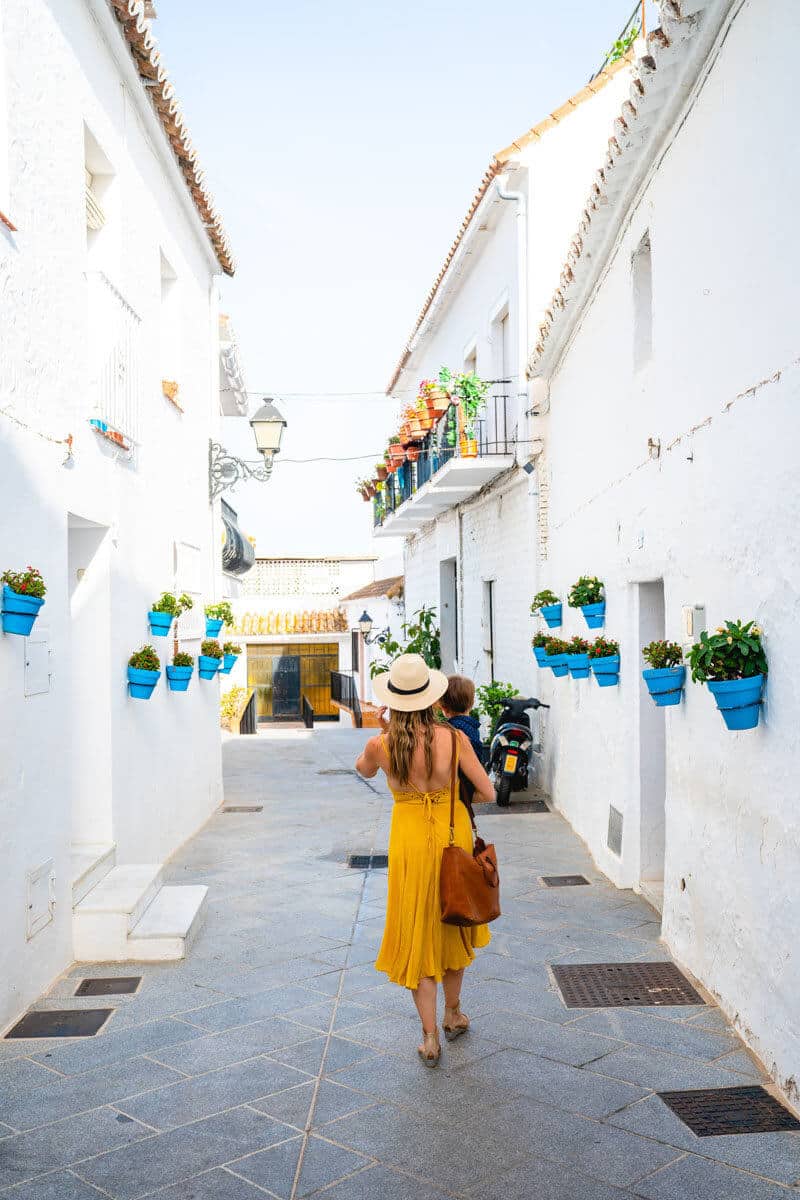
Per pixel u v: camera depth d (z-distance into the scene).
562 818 9.83
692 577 5.35
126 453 7.11
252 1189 3.35
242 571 21.30
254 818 10.55
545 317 9.08
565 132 11.00
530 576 11.15
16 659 4.82
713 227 4.92
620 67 11.00
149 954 5.70
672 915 5.75
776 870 4.11
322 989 5.23
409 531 20.19
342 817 10.52
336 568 31.42
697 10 4.64
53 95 5.52
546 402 10.70
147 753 7.70
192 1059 4.37
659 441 6.05
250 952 5.86
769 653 4.18
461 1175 3.42
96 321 6.50
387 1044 4.52
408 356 18.86
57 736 5.42
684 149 5.41
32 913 5.04
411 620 21.12
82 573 6.63
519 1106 3.90
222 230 10.53
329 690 30.22
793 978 3.92
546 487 10.81
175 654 8.65
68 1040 4.58
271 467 11.57
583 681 8.76
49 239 5.42
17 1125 3.80
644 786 7.14
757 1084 4.08
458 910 4.11
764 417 4.23
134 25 6.49
